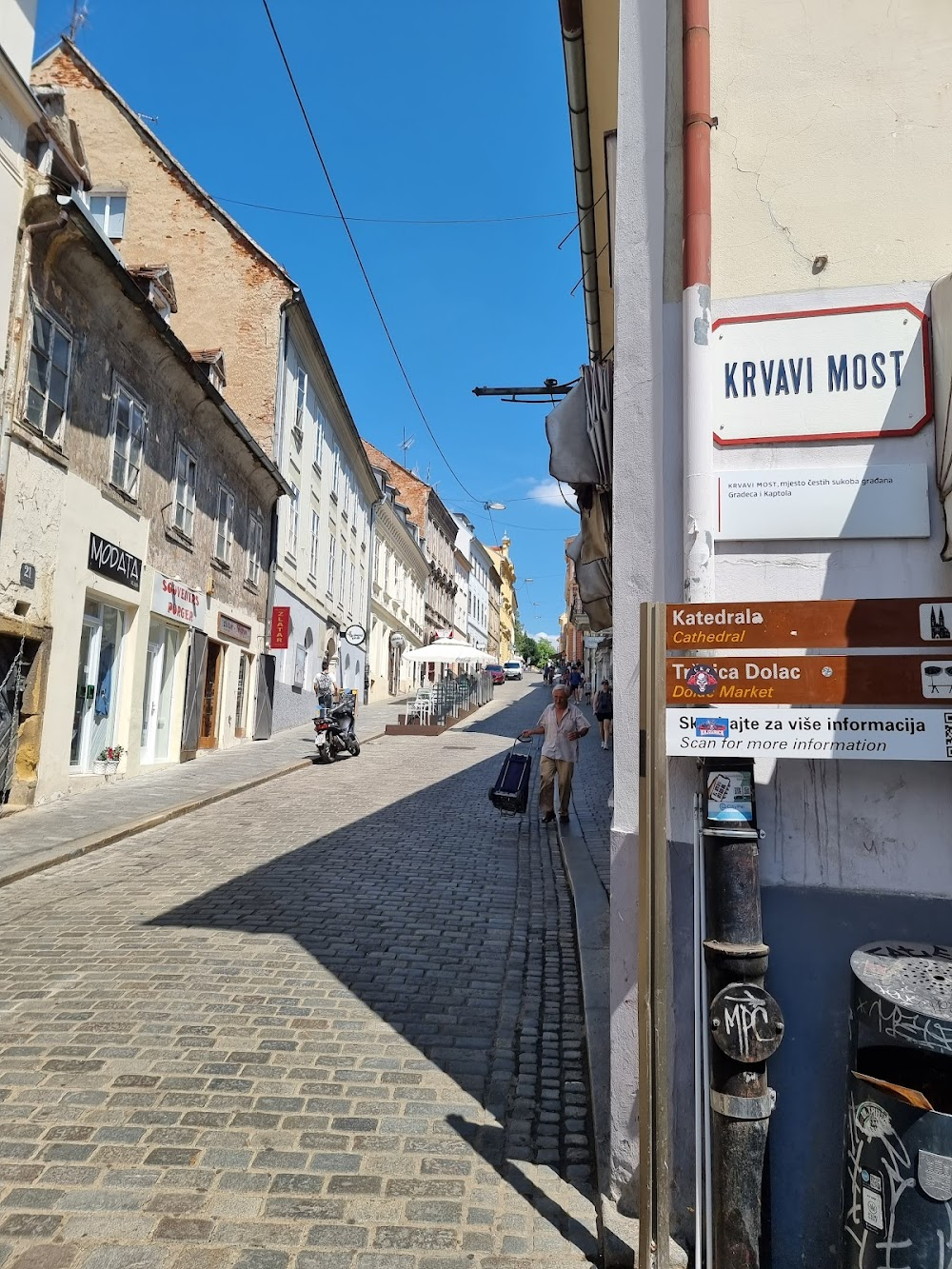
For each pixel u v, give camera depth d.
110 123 22.52
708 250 3.06
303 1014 4.82
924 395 2.94
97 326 11.80
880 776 2.82
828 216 3.10
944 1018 2.18
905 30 3.17
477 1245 2.88
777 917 2.84
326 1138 3.55
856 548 2.93
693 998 2.82
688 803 2.90
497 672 58.31
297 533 24.62
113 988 5.13
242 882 7.73
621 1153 2.94
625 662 3.06
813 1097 2.77
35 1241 2.85
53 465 10.66
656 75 3.26
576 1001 5.18
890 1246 2.27
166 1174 3.25
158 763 15.23
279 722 23.45
